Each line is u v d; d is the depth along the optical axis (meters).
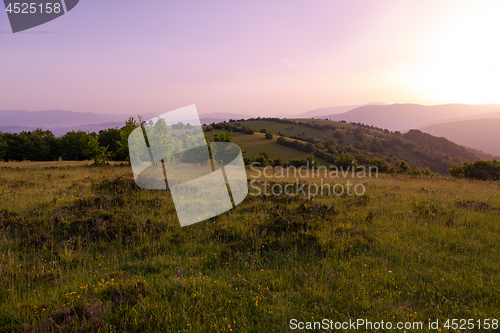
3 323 2.74
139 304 3.04
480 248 4.88
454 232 5.68
